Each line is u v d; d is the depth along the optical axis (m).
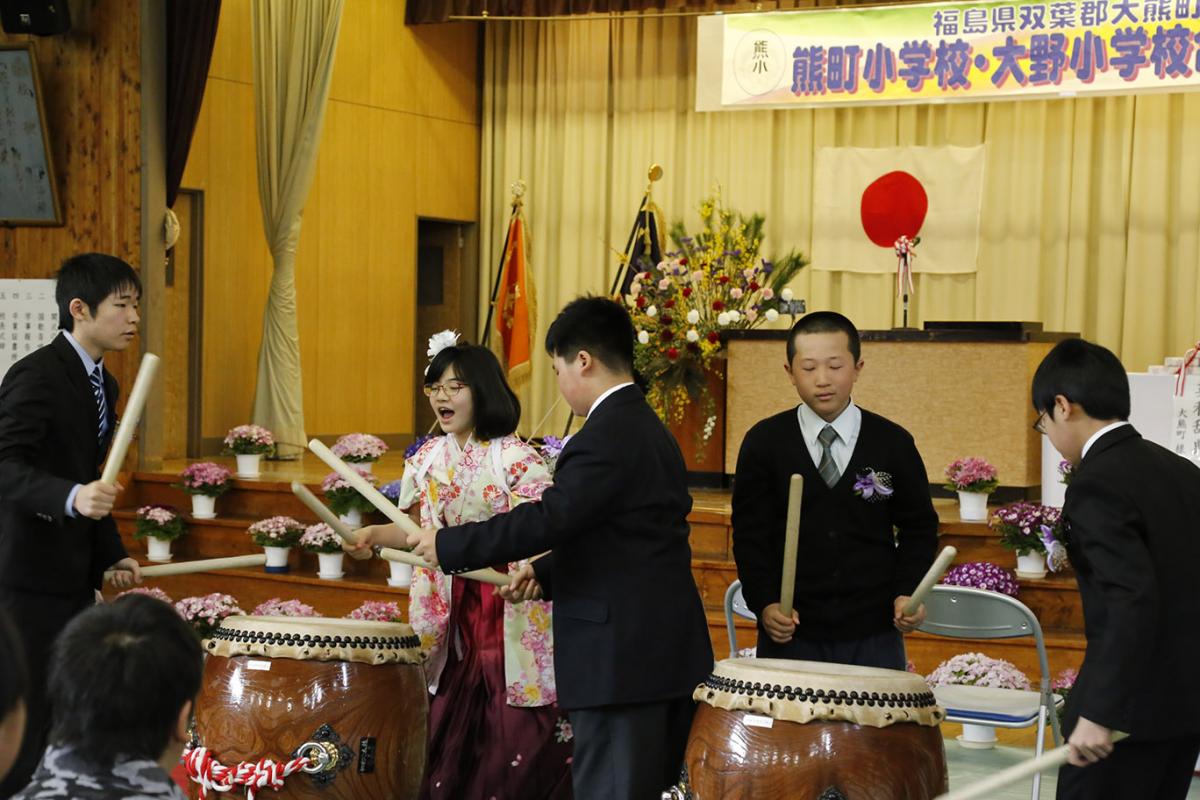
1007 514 5.89
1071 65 9.00
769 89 9.76
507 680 3.36
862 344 7.53
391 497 6.57
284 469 8.48
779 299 7.81
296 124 9.19
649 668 2.72
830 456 3.21
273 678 2.81
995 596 3.59
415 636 3.02
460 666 3.48
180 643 1.76
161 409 8.10
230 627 2.90
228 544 7.36
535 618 3.38
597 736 2.75
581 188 11.24
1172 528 2.45
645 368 7.58
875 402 7.51
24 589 3.14
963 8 9.27
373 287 10.73
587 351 2.83
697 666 2.79
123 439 2.95
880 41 9.48
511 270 9.47
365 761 2.83
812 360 3.18
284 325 9.20
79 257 3.26
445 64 11.26
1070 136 9.84
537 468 3.44
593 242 11.22
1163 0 8.74
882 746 2.44
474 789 3.41
